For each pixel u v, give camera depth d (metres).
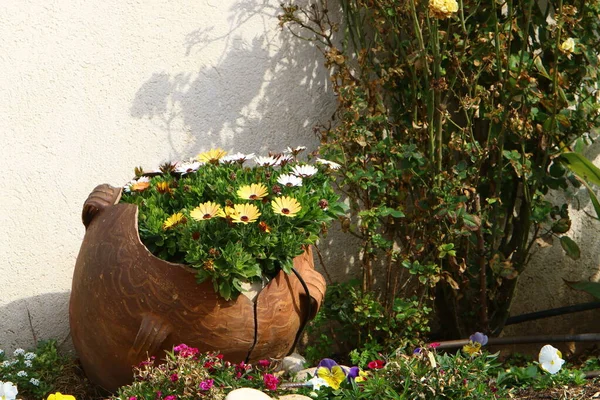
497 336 4.55
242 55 4.22
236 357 3.28
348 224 4.14
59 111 3.85
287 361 3.81
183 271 3.16
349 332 4.27
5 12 3.69
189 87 4.12
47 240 3.89
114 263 3.22
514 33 4.28
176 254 3.30
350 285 4.38
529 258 4.46
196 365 2.93
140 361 3.22
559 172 4.31
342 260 4.56
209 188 3.43
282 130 4.36
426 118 4.11
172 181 3.57
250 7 4.21
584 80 4.28
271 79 4.30
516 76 4.16
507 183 4.42
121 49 3.95
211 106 4.18
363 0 4.25
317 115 4.45
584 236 4.94
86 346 3.36
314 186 3.57
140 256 3.20
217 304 3.19
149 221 3.26
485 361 3.58
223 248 3.19
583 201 4.88
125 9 3.94
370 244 4.23
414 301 4.18
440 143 4.04
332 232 4.51
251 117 4.28
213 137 4.20
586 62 4.23
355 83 4.20
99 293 3.24
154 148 4.08
